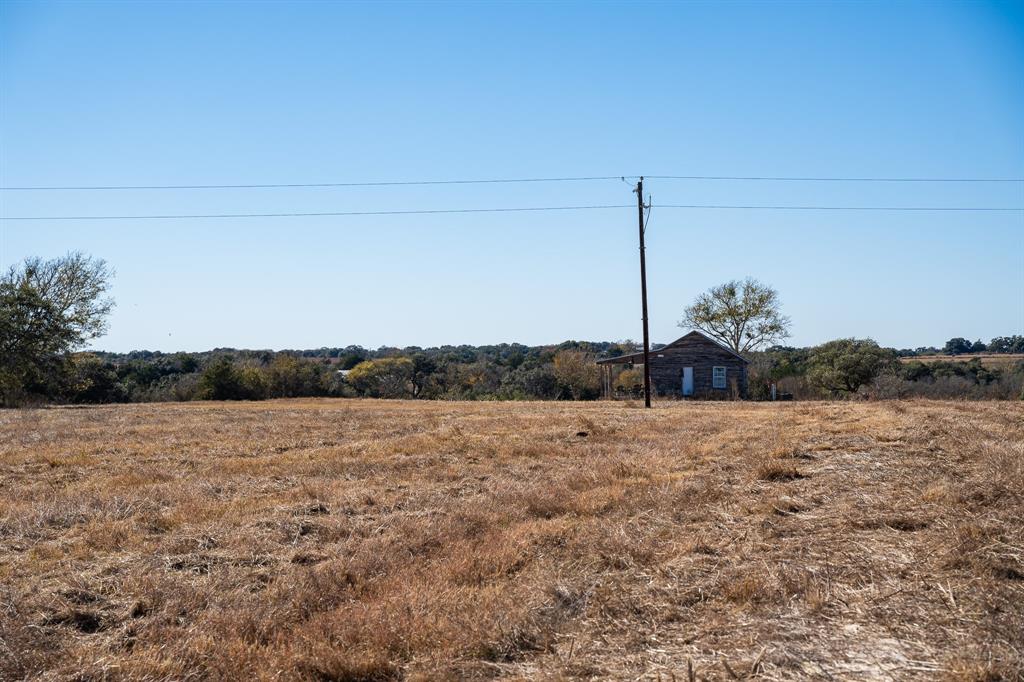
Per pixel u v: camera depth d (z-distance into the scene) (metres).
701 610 6.37
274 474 15.62
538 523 10.15
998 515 8.19
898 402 29.45
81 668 5.87
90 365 61.41
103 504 12.36
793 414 26.23
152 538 10.39
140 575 8.31
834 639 5.51
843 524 8.76
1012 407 24.97
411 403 46.72
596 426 23.16
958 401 30.38
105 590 8.09
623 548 8.28
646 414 29.28
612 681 5.12
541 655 5.75
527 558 8.55
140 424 28.25
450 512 11.04
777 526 8.90
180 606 7.44
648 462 15.34
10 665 5.89
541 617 6.38
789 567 7.13
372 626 6.39
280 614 7.08
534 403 42.66
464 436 21.50
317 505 12.03
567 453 17.81
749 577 6.88
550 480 13.77
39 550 9.73
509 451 18.09
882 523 8.66
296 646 6.21
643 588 6.98
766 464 12.63
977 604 5.90
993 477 9.74
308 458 17.88
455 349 136.88
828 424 20.62
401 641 6.16
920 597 6.19
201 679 5.86
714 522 9.44
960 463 12.00
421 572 8.23
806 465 13.28
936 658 5.10
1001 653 5.00
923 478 10.82
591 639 5.89
